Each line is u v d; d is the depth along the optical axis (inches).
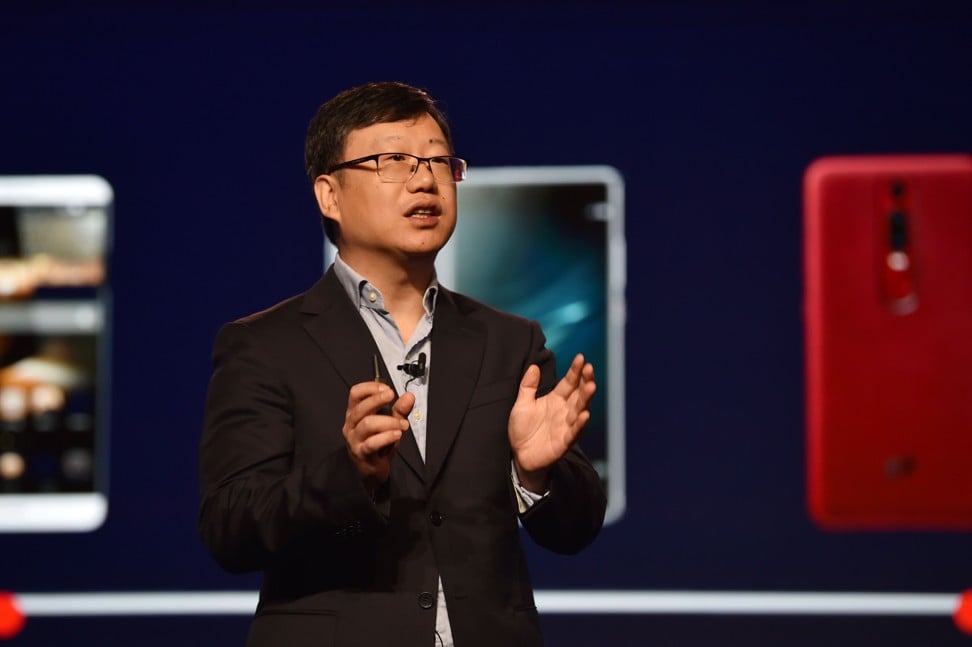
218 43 213.3
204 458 99.0
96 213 212.5
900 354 206.4
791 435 207.0
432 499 96.6
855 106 208.1
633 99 210.1
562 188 209.9
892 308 207.2
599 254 208.8
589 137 210.1
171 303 211.0
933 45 207.8
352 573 94.7
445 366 101.7
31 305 211.6
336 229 112.1
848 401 206.2
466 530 96.5
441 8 212.1
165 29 213.5
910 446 206.1
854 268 207.3
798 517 206.5
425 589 94.1
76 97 213.2
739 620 206.4
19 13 213.0
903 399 206.2
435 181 104.1
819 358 206.7
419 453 97.6
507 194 210.1
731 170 208.8
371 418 85.4
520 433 96.3
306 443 97.2
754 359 207.9
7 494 209.9
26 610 209.0
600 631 207.5
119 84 213.5
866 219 207.6
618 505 207.3
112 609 209.2
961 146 207.3
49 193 212.5
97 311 211.6
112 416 210.4
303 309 104.0
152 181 212.4
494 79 211.5
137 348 210.7
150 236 211.8
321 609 93.7
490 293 208.5
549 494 98.4
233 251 211.2
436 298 107.0
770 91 209.0
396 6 212.2
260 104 212.7
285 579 96.7
